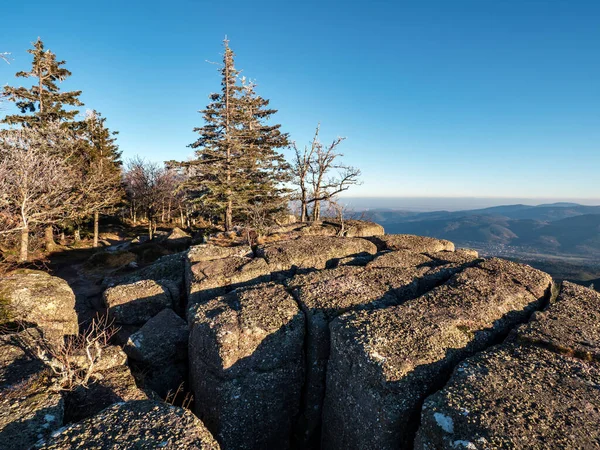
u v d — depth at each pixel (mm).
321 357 7281
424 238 15547
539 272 8984
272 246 13469
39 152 19391
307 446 7191
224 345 6707
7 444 4176
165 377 8516
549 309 6867
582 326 6191
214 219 41562
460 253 12281
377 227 20328
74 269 23375
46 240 28281
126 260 23906
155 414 4496
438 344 5891
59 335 7461
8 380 5496
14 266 19109
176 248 26781
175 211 53906
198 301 10430
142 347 8461
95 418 4395
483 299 7371
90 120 31875
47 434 4438
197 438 4055
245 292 8812
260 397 6941
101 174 27078
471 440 3883
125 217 54000
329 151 24141
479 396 4527
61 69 25859
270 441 7113
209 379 7039
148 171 35125
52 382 5621
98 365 6598
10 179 15453
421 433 4480
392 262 11031
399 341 5902
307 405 7336
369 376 5457
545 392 4551
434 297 7621
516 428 3941
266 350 6984
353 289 8609
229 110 24906
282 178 27938
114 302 11461
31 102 25359
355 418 5746
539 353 5500
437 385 5383
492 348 5824
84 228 38562
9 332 7809
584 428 3910
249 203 26750
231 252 13430
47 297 9055
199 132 25859
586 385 4672
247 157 25719
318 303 7895
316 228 19188
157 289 12133
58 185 18984
